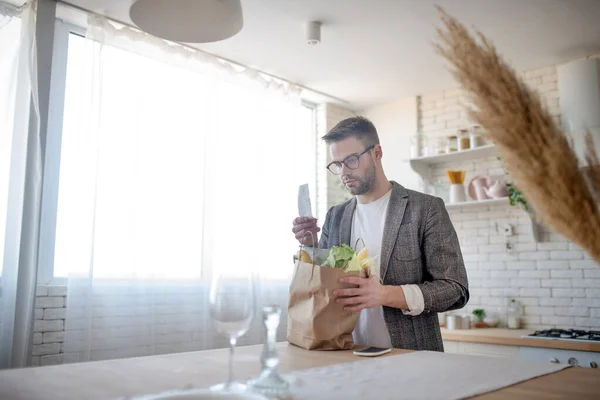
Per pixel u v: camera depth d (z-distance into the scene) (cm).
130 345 301
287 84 419
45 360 278
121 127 308
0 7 278
